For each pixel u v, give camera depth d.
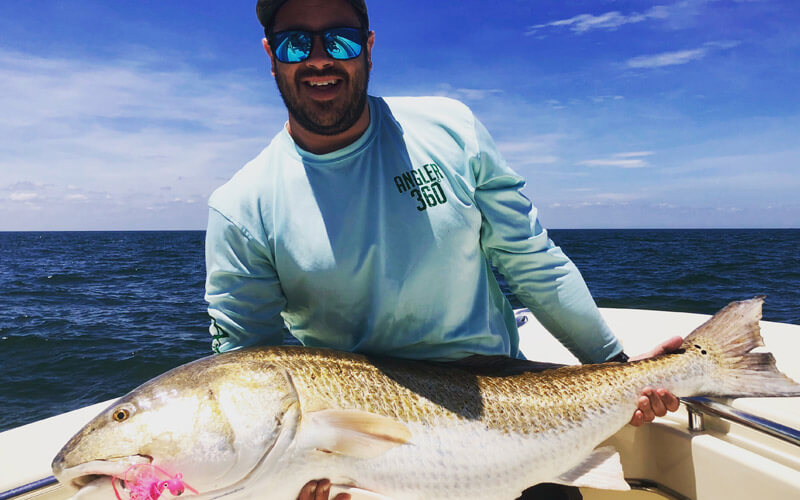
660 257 29.02
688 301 11.49
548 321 2.15
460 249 1.84
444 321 1.88
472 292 1.92
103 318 11.19
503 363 1.95
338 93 1.71
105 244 74.81
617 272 18.86
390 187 1.80
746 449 1.78
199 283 18.73
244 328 1.88
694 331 2.07
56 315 11.75
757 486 1.65
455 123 1.93
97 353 8.11
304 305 1.91
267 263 1.88
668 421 2.02
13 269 27.31
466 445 1.71
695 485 1.84
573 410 1.88
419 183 1.81
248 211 1.83
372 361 1.77
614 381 1.95
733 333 2.03
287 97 1.75
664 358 2.02
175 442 1.47
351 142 1.80
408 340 1.89
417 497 1.64
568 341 2.17
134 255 43.25
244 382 1.56
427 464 1.66
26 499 1.58
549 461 1.83
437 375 1.80
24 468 1.82
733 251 36.28
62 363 7.66
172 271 25.06
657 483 1.99
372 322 1.85
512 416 1.80
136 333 9.49
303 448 1.55
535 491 1.95
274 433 1.52
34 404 6.25
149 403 1.52
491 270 2.17
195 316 11.29
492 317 2.04
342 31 1.69
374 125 1.85
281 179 1.83
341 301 1.85
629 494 2.08
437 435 1.69
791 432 1.64
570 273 2.10
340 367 1.69
